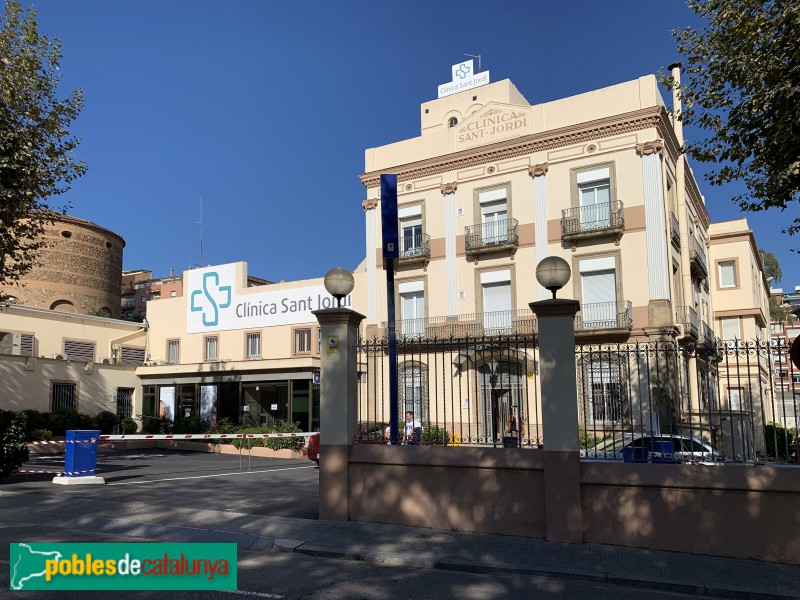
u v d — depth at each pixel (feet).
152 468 61.05
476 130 91.97
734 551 25.68
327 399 33.17
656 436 29.48
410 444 33.06
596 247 81.56
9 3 47.52
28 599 20.35
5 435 46.62
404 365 37.19
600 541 27.63
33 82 48.83
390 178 38.45
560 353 29.12
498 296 88.33
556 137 85.15
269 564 25.39
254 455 81.35
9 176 47.09
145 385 106.73
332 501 32.30
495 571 24.49
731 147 32.83
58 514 34.30
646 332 76.54
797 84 29.30
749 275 119.75
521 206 87.25
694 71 33.83
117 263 161.38
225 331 114.11
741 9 31.35
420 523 30.76
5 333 94.58
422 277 93.71
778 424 28.55
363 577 23.61
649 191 79.00
